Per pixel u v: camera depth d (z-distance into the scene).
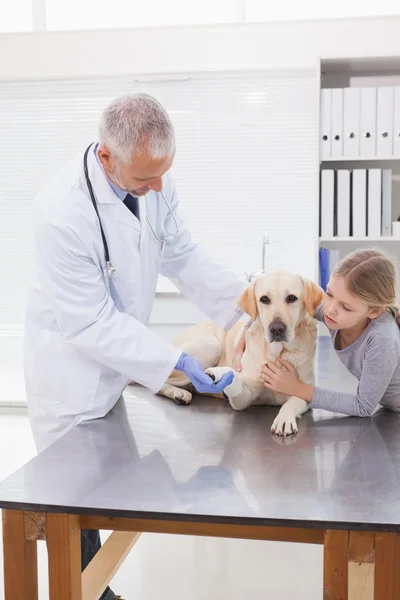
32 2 4.14
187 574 2.11
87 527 1.13
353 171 3.63
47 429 1.61
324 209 3.65
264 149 4.05
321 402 1.52
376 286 1.44
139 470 1.21
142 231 1.58
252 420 1.54
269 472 1.20
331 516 1.00
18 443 3.48
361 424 1.50
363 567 1.43
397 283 1.49
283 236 4.09
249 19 4.09
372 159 3.62
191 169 4.11
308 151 4.02
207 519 1.01
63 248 1.47
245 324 1.68
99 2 4.16
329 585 1.03
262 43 3.95
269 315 1.51
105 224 1.51
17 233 4.25
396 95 3.58
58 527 1.08
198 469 1.22
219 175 4.10
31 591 1.12
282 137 4.03
